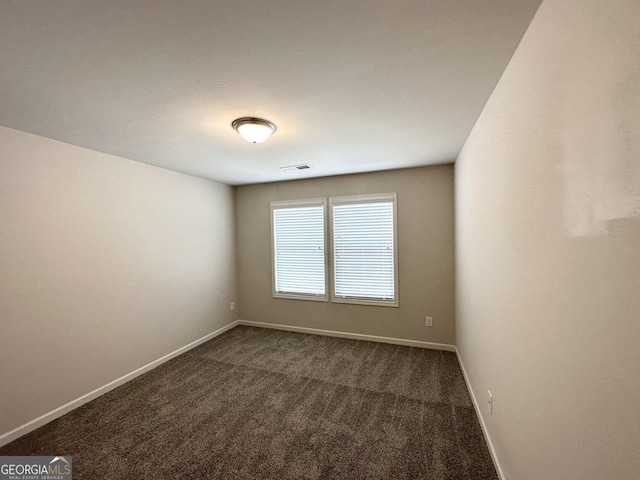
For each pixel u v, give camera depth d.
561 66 0.88
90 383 2.47
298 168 3.41
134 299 2.91
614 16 0.64
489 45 1.22
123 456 1.80
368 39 1.16
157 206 3.20
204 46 1.18
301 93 1.60
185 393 2.55
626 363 0.63
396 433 1.98
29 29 1.04
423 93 1.63
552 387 0.98
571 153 0.84
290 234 4.22
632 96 0.59
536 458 1.11
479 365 2.07
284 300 4.27
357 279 3.83
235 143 2.43
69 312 2.34
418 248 3.50
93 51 1.19
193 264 3.70
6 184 1.99
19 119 1.88
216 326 4.07
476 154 2.05
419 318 3.54
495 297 1.63
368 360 3.17
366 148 2.64
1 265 1.96
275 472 1.66
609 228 0.68
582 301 0.80
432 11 1.01
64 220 2.33
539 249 1.06
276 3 0.96
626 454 0.63
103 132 2.13
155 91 1.54
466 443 1.87
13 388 1.99
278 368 3.02
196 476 1.64
